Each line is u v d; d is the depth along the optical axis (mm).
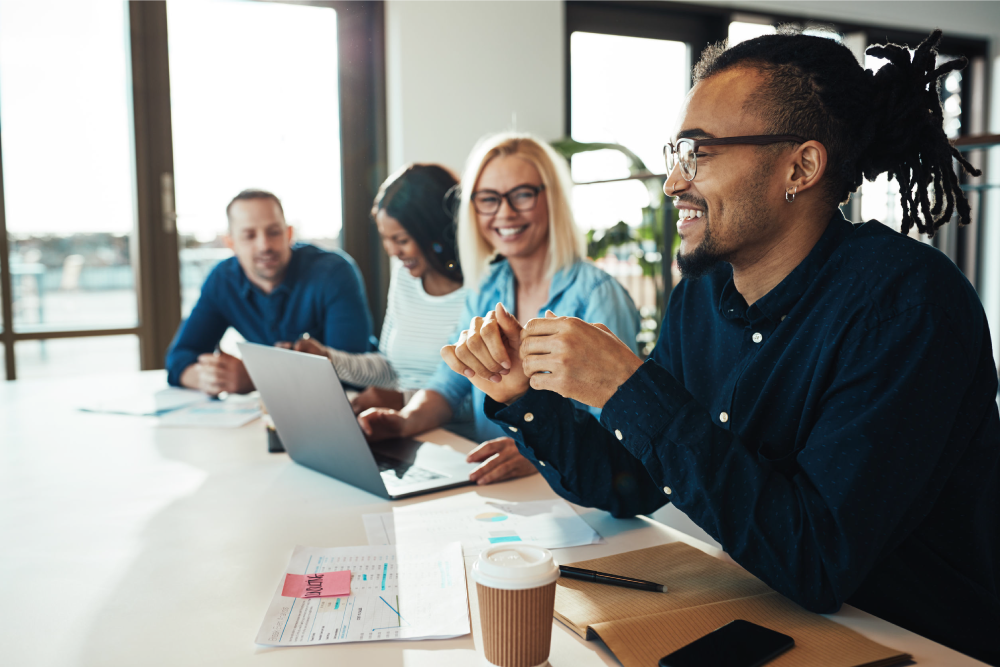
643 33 4035
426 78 3504
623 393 810
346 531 990
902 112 868
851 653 654
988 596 868
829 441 772
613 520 1035
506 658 631
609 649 683
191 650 689
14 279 3160
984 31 4742
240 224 2322
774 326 939
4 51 3064
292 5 3400
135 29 3191
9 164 3104
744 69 874
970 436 826
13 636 720
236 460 1361
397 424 1540
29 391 2066
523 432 984
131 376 2336
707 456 781
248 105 3400
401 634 704
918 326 780
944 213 947
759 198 874
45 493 1173
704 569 847
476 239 1957
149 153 3273
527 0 3654
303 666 658
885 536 742
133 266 3334
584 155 3666
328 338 2383
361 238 3643
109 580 848
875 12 4422
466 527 998
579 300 1735
